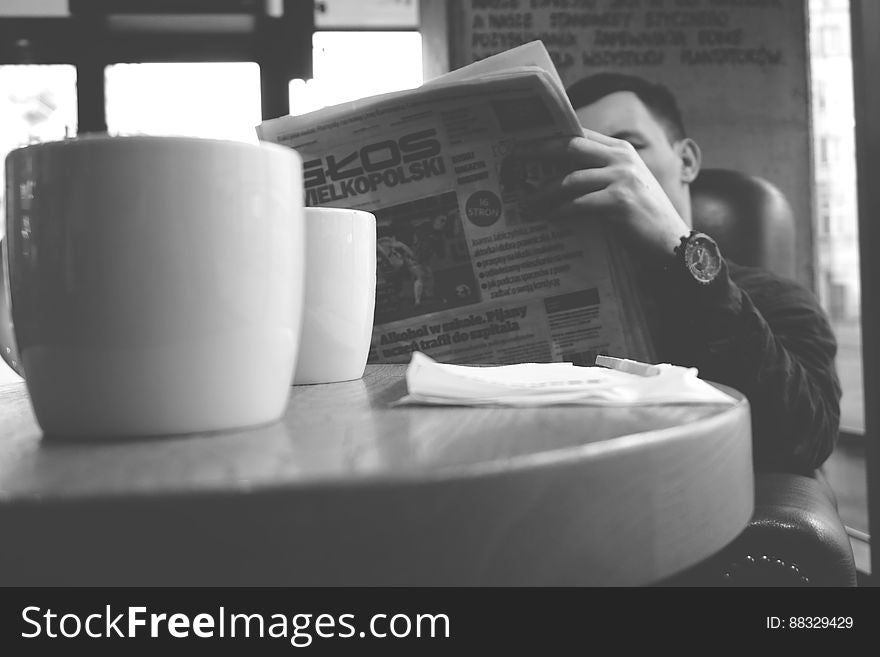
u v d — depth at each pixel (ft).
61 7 8.45
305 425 1.20
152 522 0.74
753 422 3.67
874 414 6.06
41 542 0.74
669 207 3.61
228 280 1.08
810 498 2.71
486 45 7.48
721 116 7.64
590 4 7.50
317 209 1.90
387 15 8.68
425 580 0.78
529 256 2.88
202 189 1.05
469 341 2.96
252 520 0.75
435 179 2.87
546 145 2.79
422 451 0.93
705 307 3.66
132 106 8.71
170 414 1.08
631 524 0.90
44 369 1.08
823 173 7.75
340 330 1.94
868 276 6.02
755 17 7.62
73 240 1.03
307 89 8.77
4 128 8.62
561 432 1.04
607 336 2.88
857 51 5.98
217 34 8.64
